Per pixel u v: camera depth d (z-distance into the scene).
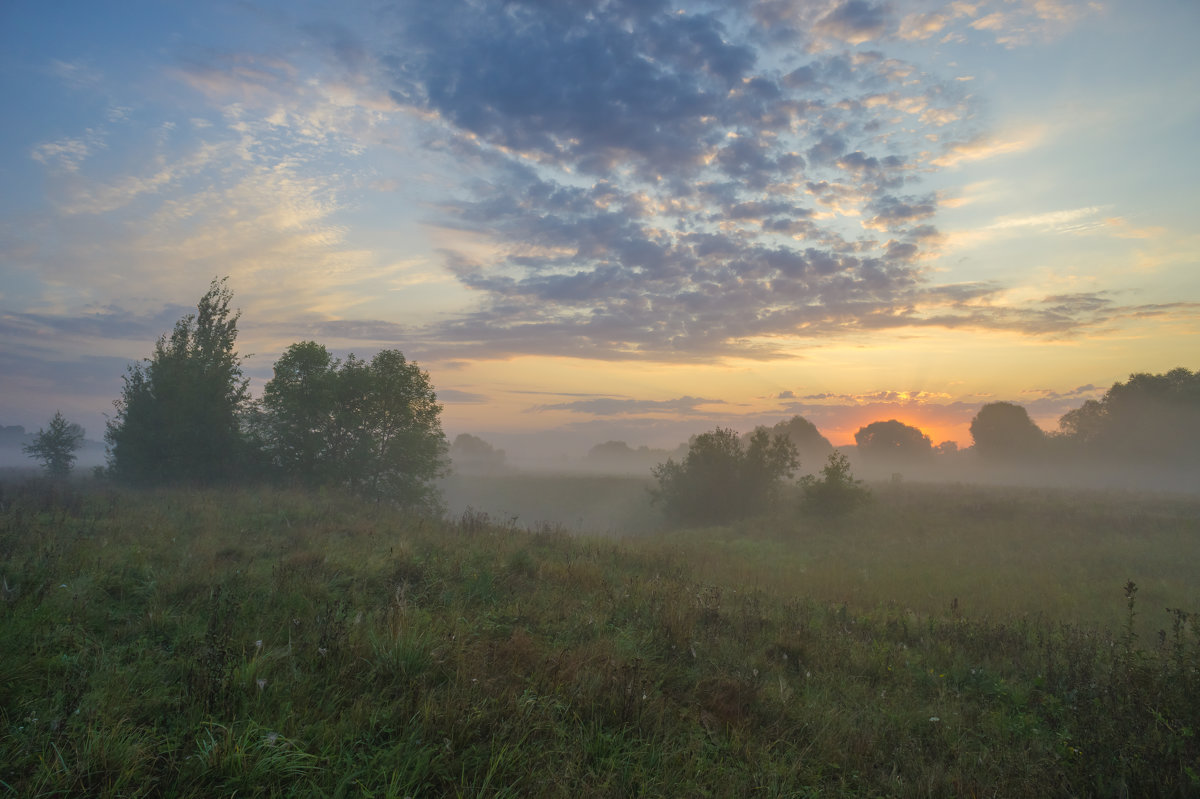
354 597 6.55
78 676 4.12
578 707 4.48
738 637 6.98
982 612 10.35
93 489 18.59
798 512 29.83
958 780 4.12
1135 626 9.55
